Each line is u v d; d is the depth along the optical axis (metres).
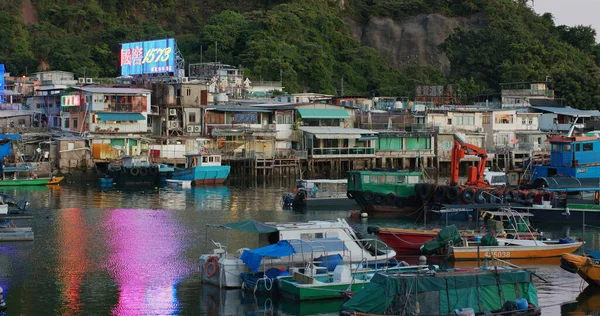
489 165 105.12
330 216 63.53
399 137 103.12
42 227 55.47
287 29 147.75
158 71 109.38
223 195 77.00
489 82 155.00
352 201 69.12
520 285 33.66
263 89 129.38
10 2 147.50
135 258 45.84
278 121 101.75
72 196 74.00
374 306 31.44
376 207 64.94
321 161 99.44
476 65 156.50
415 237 46.94
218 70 125.81
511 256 45.09
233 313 35.25
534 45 155.12
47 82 117.69
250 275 38.72
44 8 152.00
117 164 86.56
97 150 93.06
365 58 154.75
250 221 41.53
